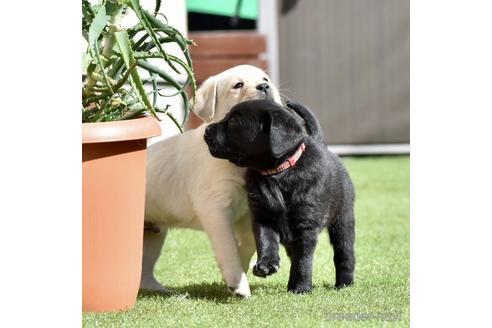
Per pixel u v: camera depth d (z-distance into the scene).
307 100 11.05
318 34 10.96
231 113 4.15
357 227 6.44
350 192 4.57
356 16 10.94
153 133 3.81
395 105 11.02
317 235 4.23
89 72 3.89
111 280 3.80
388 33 10.95
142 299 4.20
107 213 3.72
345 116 11.06
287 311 3.88
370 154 11.09
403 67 10.96
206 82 4.66
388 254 5.42
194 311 3.90
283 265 5.18
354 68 11.01
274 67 10.97
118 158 3.71
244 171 4.28
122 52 3.77
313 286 4.51
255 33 10.81
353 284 4.54
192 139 4.58
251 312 3.86
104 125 3.65
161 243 4.73
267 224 4.18
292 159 4.13
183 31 6.73
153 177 4.60
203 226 4.35
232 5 11.29
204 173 4.36
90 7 3.89
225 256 4.21
